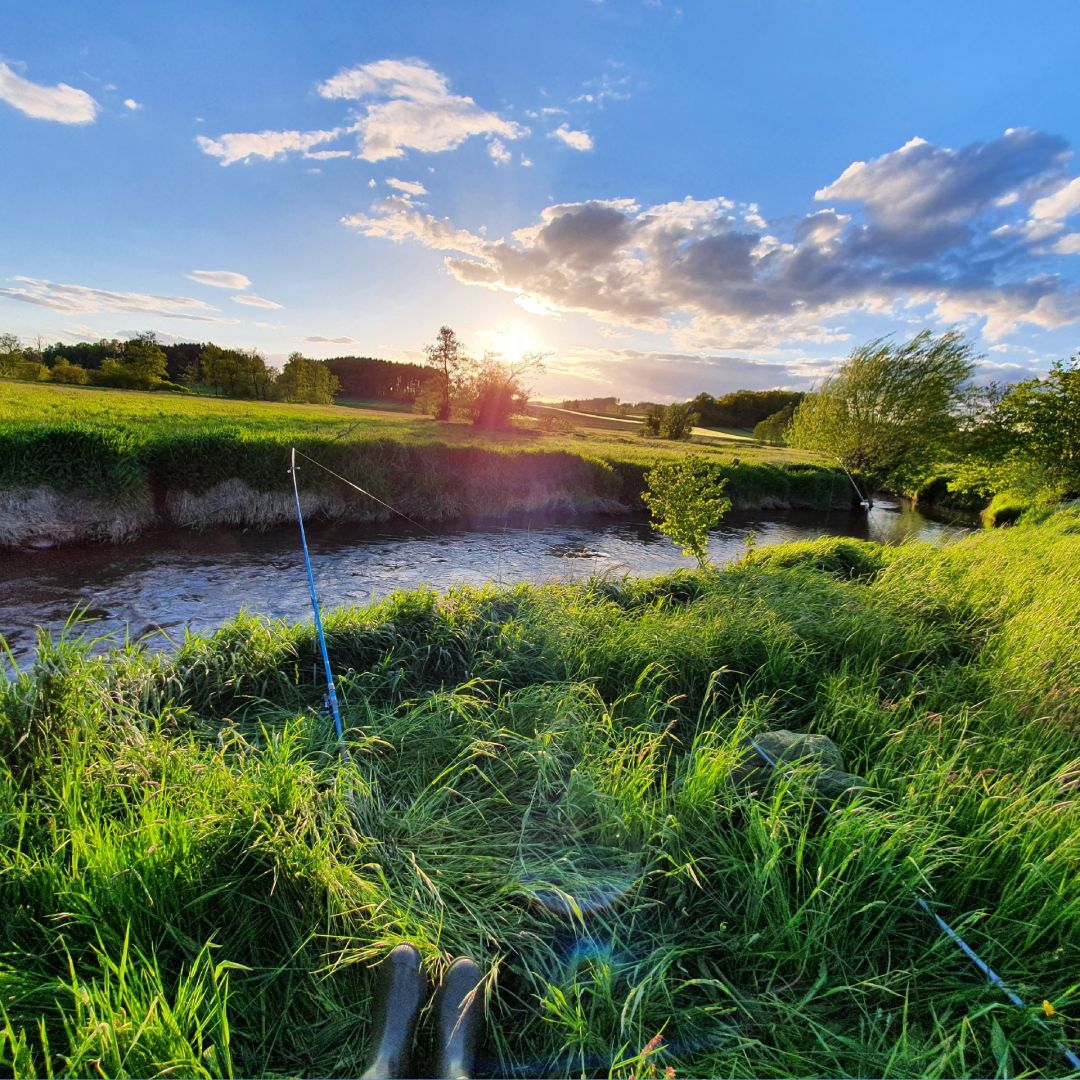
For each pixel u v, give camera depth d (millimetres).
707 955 2191
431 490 16125
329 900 2141
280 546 11781
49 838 2279
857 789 2799
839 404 36812
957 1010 1983
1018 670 4633
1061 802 2662
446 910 2229
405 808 2934
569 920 2211
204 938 2080
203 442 12562
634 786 2873
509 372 35875
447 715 3725
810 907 2230
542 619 5414
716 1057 1750
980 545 11859
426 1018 1812
